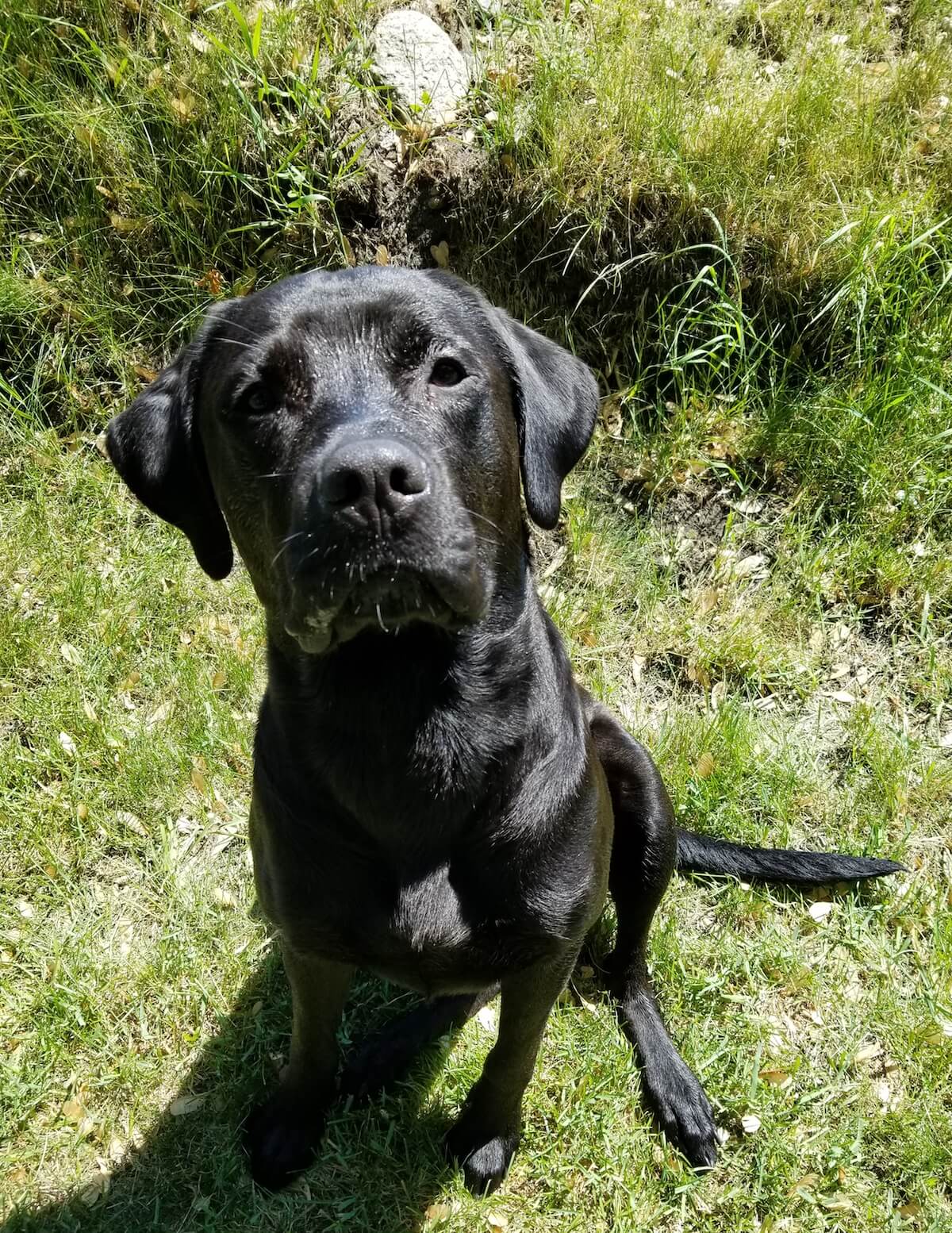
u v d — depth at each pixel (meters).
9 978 0.66
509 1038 0.53
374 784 0.46
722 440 0.85
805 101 0.89
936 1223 0.57
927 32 0.99
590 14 0.93
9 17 0.91
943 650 0.79
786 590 0.82
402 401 0.43
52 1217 0.57
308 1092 0.57
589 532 0.84
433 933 0.47
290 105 0.88
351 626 0.41
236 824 0.72
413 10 0.94
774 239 0.85
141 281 0.90
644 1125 0.60
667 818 0.62
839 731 0.77
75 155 0.88
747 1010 0.65
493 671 0.46
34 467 0.86
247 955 0.66
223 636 0.80
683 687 0.80
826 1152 0.59
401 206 0.89
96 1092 0.62
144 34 0.92
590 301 0.88
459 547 0.41
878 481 0.82
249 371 0.44
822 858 0.67
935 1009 0.64
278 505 0.43
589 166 0.85
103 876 0.71
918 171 0.90
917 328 0.85
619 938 0.65
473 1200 0.57
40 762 0.74
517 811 0.47
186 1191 0.58
